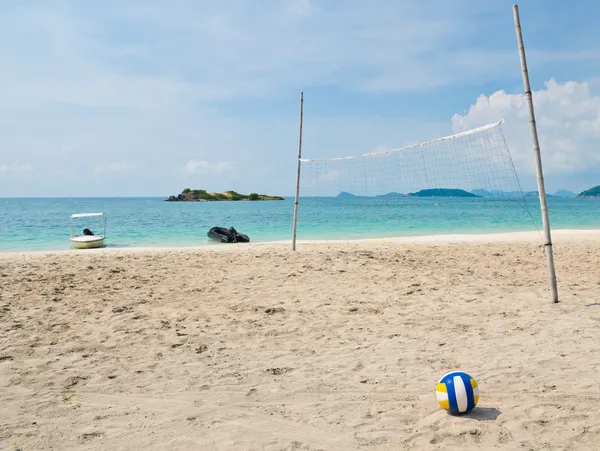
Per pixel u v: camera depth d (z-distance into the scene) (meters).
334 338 4.60
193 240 16.08
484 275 7.70
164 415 3.01
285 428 2.80
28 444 2.64
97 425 2.88
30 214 37.28
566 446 2.48
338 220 26.19
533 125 5.64
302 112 11.23
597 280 7.16
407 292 6.46
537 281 7.13
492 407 2.99
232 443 2.63
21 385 3.53
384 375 3.62
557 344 4.19
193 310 5.73
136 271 8.30
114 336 4.72
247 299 6.24
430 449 2.50
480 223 22.56
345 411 3.02
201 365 3.92
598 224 20.98
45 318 5.36
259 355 4.15
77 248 13.70
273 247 12.02
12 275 7.87
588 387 3.23
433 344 4.32
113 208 54.00
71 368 3.87
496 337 4.47
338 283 7.14
